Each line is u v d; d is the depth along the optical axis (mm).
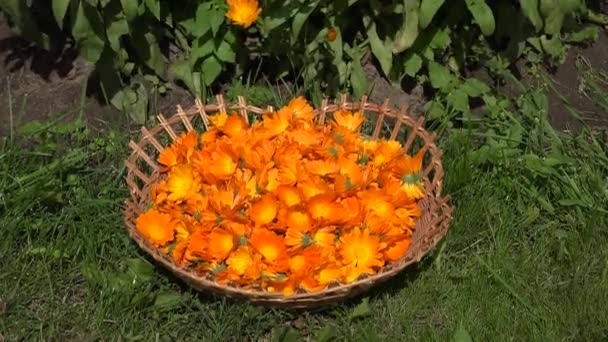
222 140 1816
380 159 1813
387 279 1701
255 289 1664
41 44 1955
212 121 1866
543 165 1898
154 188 1796
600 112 2084
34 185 1831
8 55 2023
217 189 1760
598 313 1753
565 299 1774
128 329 1716
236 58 2010
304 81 1996
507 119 2012
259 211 1706
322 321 1730
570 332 1731
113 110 1993
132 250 1812
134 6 1858
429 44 1999
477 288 1777
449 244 1838
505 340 1713
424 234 1753
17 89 2002
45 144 1904
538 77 2100
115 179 1889
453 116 2014
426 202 1818
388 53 1993
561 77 2119
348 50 2006
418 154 1815
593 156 1967
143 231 1724
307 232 1690
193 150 1818
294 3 1893
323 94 2020
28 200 1815
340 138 1813
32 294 1755
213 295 1724
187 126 1885
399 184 1800
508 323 1738
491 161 1913
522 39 2062
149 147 1939
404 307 1757
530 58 2102
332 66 2002
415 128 1874
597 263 1831
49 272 1777
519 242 1863
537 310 1756
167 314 1731
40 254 1790
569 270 1818
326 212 1704
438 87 2008
